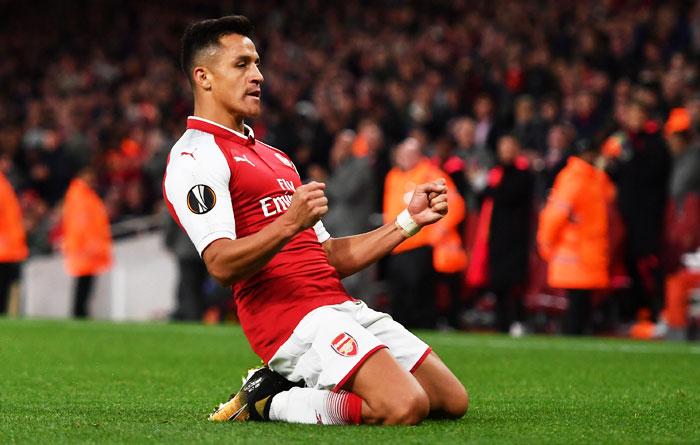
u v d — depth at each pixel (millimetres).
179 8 52562
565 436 8484
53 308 30906
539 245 24891
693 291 22844
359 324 9125
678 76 26969
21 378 13625
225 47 9305
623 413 10195
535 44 34125
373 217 25578
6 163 33875
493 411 10336
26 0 55844
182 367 15281
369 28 42312
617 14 34406
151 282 30141
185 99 41094
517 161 23672
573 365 15742
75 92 47781
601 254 22078
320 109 34062
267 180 9281
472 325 27109
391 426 8602
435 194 9742
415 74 35281
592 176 22062
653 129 23547
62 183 35594
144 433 8562
